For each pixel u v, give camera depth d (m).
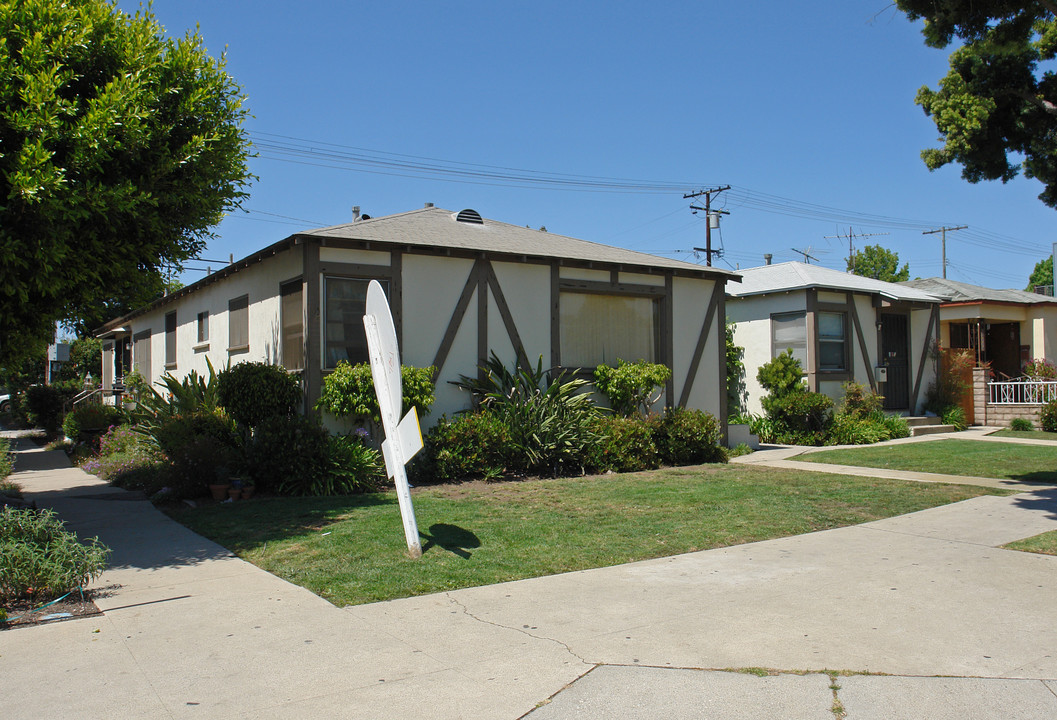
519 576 6.04
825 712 3.65
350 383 10.42
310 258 10.74
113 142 6.65
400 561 6.42
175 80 7.57
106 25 7.22
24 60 6.52
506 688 3.90
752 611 5.15
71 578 5.43
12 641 4.60
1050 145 10.16
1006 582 5.84
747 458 14.12
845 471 12.09
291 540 7.18
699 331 14.67
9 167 6.35
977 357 21.02
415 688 3.90
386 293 11.37
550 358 12.81
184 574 6.12
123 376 22.16
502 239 13.29
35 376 31.53
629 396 13.23
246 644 4.54
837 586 5.75
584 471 11.93
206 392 11.28
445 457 10.88
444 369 11.77
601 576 6.07
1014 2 9.10
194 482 9.43
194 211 7.94
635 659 4.29
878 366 18.20
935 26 9.52
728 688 3.91
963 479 11.08
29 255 6.58
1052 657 4.33
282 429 9.92
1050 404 17.89
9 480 12.01
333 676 4.05
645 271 13.79
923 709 3.68
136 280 7.92
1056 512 8.55
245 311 13.21
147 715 3.59
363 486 10.20
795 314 17.31
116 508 9.02
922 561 6.50
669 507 8.94
